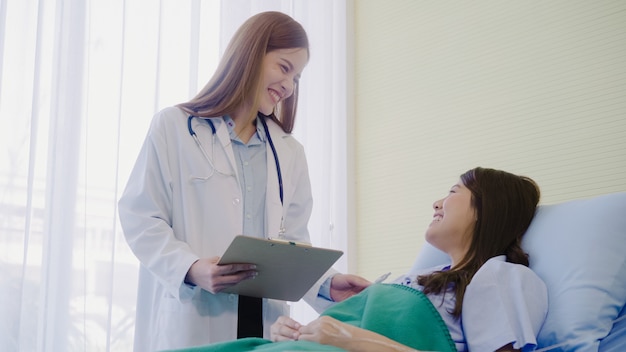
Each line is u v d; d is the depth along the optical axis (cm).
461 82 288
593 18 253
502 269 154
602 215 167
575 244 164
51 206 229
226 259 152
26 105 232
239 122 189
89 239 236
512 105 269
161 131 181
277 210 186
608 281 157
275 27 187
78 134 238
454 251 175
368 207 312
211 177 180
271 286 168
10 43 233
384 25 324
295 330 144
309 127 314
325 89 319
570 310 153
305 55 192
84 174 238
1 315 214
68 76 240
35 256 224
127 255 244
